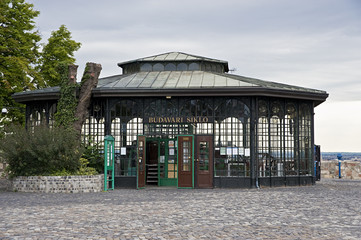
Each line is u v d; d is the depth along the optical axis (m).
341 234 8.91
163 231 9.13
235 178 20.64
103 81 23.39
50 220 10.43
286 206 13.34
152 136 21.77
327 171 34.62
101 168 20.72
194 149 20.89
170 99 21.17
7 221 10.23
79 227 9.52
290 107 22.02
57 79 33.00
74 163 18.72
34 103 22.75
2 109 27.84
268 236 8.69
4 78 29.25
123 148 21.17
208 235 8.75
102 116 21.53
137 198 15.69
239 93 20.52
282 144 21.61
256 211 12.22
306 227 9.70
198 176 20.73
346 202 14.41
